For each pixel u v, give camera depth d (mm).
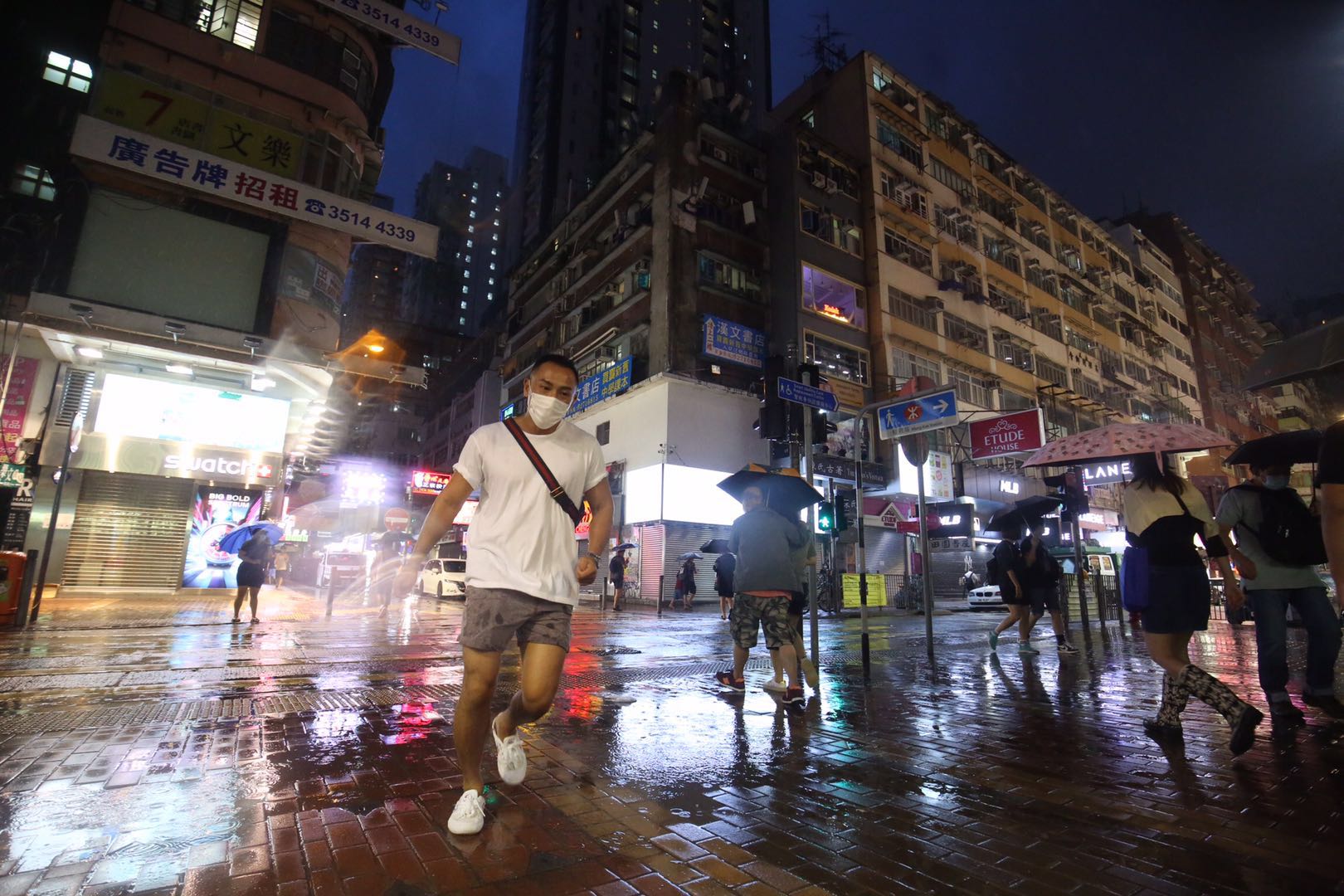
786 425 8852
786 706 4660
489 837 2357
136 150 13281
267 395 17500
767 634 5008
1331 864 2219
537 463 2516
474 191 108562
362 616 12883
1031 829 2535
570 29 69312
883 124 30906
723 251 26547
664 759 3434
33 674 5602
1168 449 5051
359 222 15195
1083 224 42625
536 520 2467
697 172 26859
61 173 14836
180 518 16516
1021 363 34125
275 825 2439
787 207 27250
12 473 14609
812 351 25969
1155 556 3977
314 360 16672
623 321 27703
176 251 15562
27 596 8914
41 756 3285
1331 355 2812
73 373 15469
